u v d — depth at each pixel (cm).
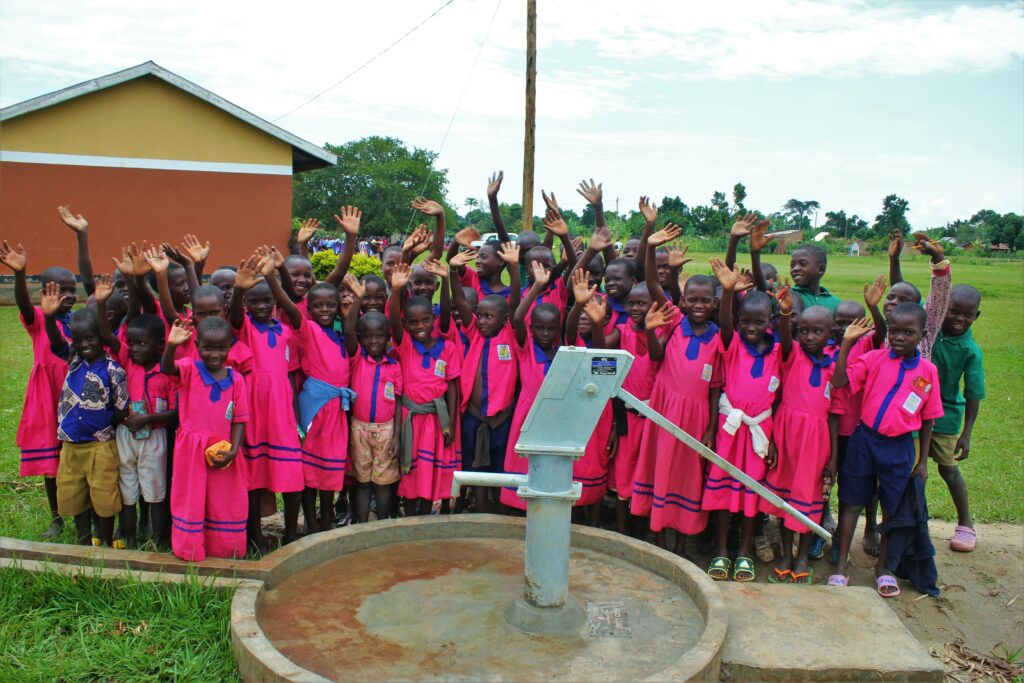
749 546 482
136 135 1903
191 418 422
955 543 529
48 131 1845
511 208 4772
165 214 1947
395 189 4775
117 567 409
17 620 373
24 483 594
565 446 354
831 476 480
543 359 501
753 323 466
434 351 503
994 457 748
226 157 1964
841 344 496
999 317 1884
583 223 3775
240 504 437
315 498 535
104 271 1916
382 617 370
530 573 363
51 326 485
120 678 334
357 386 498
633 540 438
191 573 393
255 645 325
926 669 338
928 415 464
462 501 568
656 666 335
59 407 464
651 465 495
